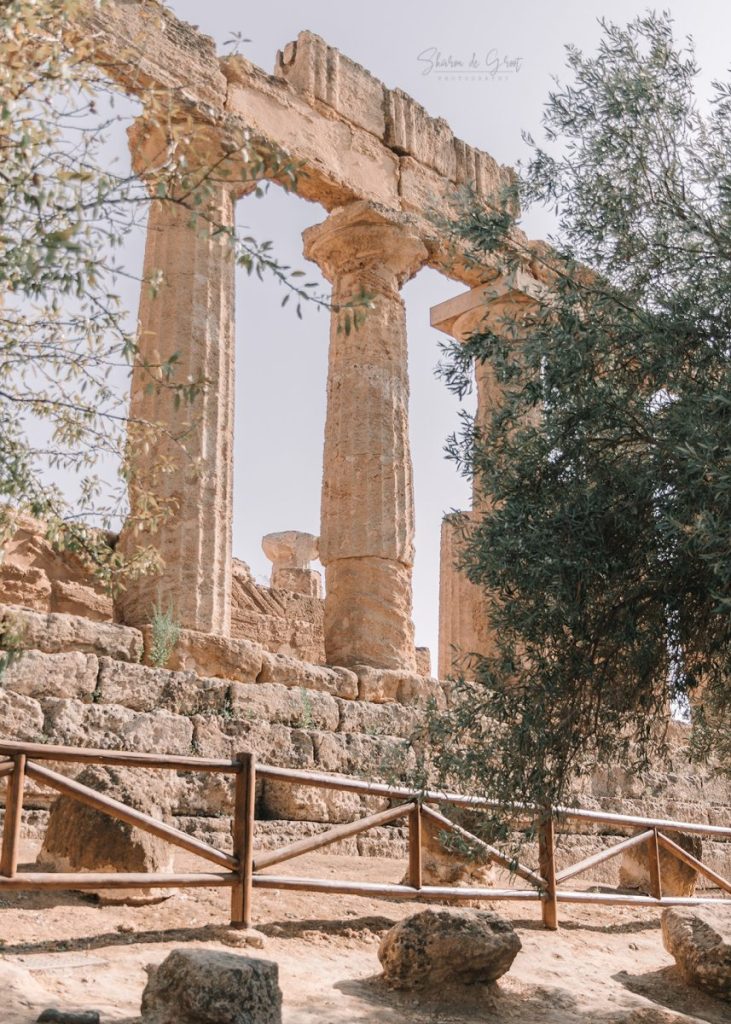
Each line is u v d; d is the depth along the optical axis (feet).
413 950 24.32
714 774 40.19
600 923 35.17
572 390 27.89
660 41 30.76
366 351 53.88
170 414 44.52
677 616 27.55
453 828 29.94
